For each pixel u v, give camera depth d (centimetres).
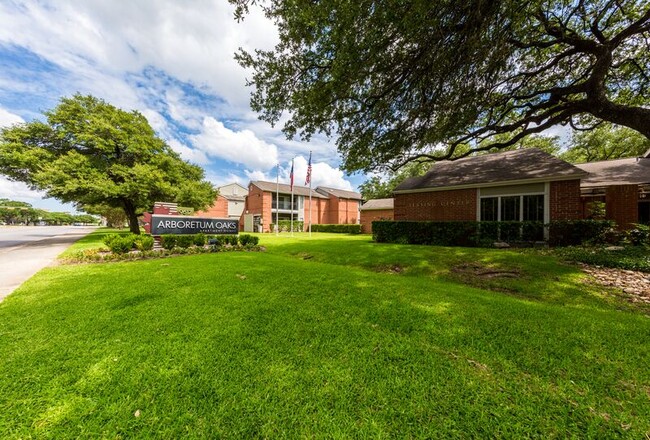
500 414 184
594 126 1084
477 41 541
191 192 1939
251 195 3744
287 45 681
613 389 209
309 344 282
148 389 210
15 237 1870
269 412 187
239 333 306
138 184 1633
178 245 1048
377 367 239
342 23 523
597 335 300
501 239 1041
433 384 216
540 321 339
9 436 168
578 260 692
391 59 615
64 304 401
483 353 262
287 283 520
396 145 923
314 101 713
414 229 1255
